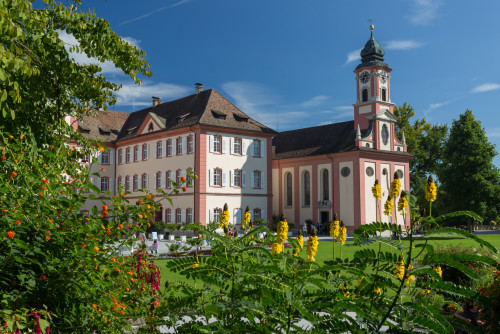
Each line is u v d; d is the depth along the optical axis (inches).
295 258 177.6
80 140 362.9
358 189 2032.5
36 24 258.7
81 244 202.8
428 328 142.9
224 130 1955.0
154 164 2118.6
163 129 2060.8
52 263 198.4
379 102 2156.7
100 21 320.8
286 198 2365.9
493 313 194.9
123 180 2311.8
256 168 2049.7
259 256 194.4
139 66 346.3
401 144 2239.2
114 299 230.2
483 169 2336.4
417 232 151.8
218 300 174.9
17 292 184.1
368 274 157.0
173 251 223.1
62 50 321.1
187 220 1909.4
